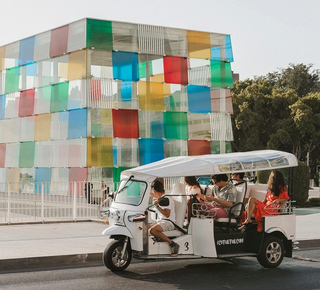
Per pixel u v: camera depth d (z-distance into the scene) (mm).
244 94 64375
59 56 35594
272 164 11445
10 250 12516
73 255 11898
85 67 33062
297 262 12008
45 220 18656
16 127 39625
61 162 35000
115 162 33656
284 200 11500
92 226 17688
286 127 61312
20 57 39438
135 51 34656
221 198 11203
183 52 36406
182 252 10617
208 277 10242
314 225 18312
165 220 10625
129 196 10734
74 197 19062
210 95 37281
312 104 63062
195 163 10820
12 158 39719
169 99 35812
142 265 11539
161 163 11047
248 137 63094
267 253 11195
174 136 35719
